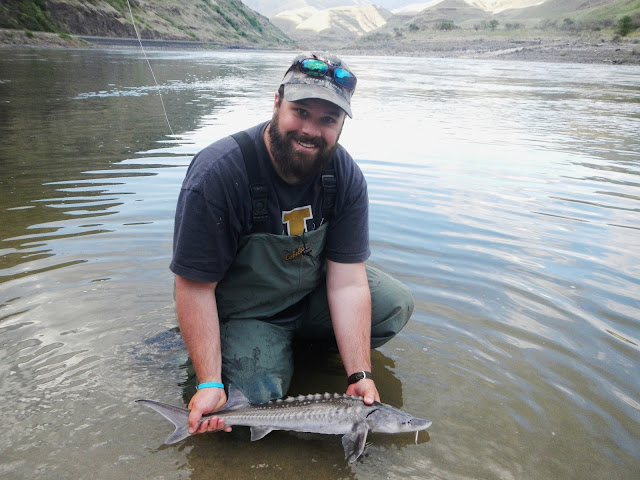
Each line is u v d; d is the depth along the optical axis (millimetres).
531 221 2680
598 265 2193
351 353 1422
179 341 1624
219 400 1294
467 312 1836
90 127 4629
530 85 11820
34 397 1363
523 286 2004
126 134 4387
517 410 1404
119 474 1164
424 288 1974
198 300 1331
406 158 3943
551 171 3717
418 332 1729
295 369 1604
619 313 1839
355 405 1297
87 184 2934
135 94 7254
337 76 1246
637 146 4824
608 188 3330
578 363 1587
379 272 1665
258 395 1391
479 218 2697
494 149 4426
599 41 40750
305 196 1393
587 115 6977
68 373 1460
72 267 1984
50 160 3441
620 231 2580
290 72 1249
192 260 1300
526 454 1264
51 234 2246
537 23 77250
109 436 1267
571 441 1305
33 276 1901
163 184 2963
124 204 2627
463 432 1328
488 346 1662
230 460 1233
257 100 7102
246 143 1322
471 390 1477
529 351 1638
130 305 1780
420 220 2635
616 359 1606
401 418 1254
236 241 1367
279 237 1381
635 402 1438
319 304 1604
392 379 1507
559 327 1759
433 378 1519
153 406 1250
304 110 1229
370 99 8109
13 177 3023
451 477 1197
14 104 5707
